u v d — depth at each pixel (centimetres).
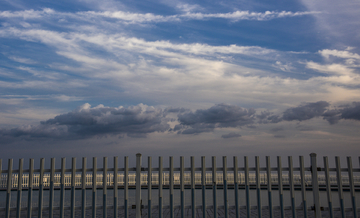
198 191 2014
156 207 692
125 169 694
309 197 1564
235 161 702
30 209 673
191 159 702
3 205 1319
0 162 685
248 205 685
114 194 688
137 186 694
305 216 683
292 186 695
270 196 692
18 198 677
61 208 674
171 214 685
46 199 1561
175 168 700
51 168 689
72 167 691
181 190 689
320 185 2217
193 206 685
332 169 705
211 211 962
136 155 704
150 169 698
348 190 2050
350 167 697
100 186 2270
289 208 690
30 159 690
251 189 2123
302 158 707
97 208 684
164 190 2117
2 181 2209
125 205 682
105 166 696
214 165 697
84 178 687
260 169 701
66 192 2020
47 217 873
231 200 1494
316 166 701
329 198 688
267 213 901
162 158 704
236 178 694
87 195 1745
